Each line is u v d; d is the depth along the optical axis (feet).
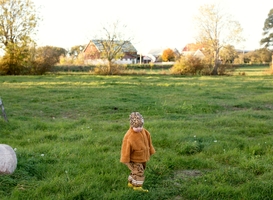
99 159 22.82
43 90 68.74
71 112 45.21
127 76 124.88
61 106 49.19
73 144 27.17
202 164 22.21
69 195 16.55
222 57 150.41
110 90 70.85
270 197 17.13
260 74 148.05
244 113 43.01
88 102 52.19
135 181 17.52
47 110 46.21
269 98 59.00
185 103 50.60
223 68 140.97
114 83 87.15
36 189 17.20
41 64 130.31
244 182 19.35
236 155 24.04
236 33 142.20
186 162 22.40
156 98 58.13
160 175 20.38
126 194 17.01
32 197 16.53
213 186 18.40
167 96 61.52
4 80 96.17
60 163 21.76
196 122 37.04
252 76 132.36
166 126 34.65
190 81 101.50
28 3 130.72
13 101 53.47
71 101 53.47
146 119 40.16
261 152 25.34
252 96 63.57
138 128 16.94
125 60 269.64
